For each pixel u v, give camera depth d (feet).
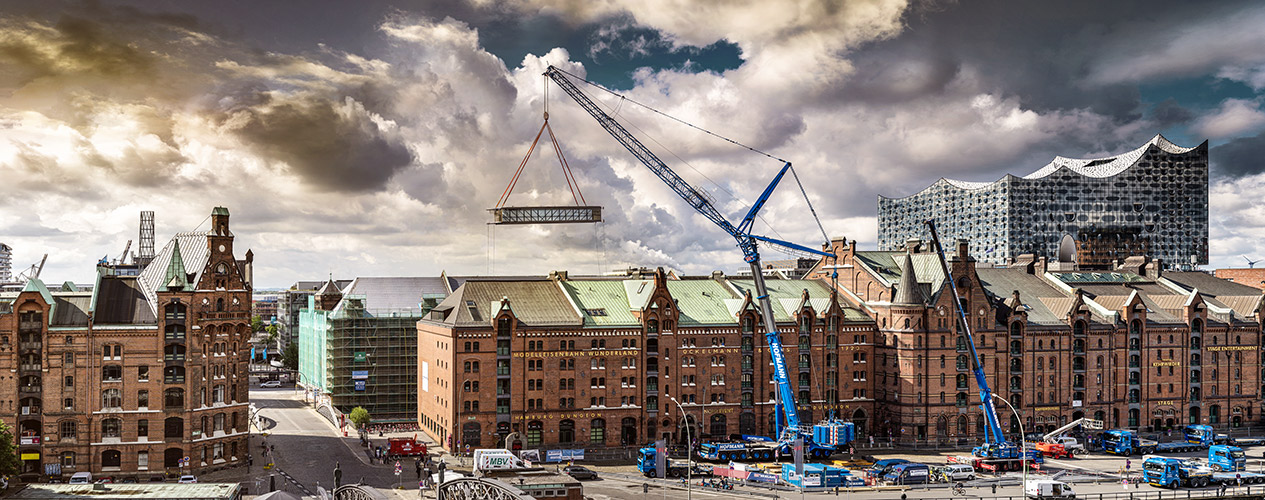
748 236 522.47
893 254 570.46
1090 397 547.90
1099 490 410.52
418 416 552.00
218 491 314.76
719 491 394.52
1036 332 538.06
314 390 654.94
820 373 523.70
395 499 365.81
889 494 395.96
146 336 409.28
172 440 409.28
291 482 396.57
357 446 483.10
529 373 479.82
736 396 507.30
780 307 532.73
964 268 528.63
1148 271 641.40
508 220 540.93
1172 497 394.52
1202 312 575.38
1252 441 531.91
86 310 413.18
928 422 511.40
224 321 423.23
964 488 408.05
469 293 500.74
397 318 597.93
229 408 426.92
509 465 379.55
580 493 303.89
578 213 548.31
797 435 471.62
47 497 305.32
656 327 497.46
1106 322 555.69
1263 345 590.55
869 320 533.96
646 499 375.66
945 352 516.32
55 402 401.90
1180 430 563.07
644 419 492.54
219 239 424.87
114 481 392.47
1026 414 534.37
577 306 499.10
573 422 485.56
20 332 400.06
